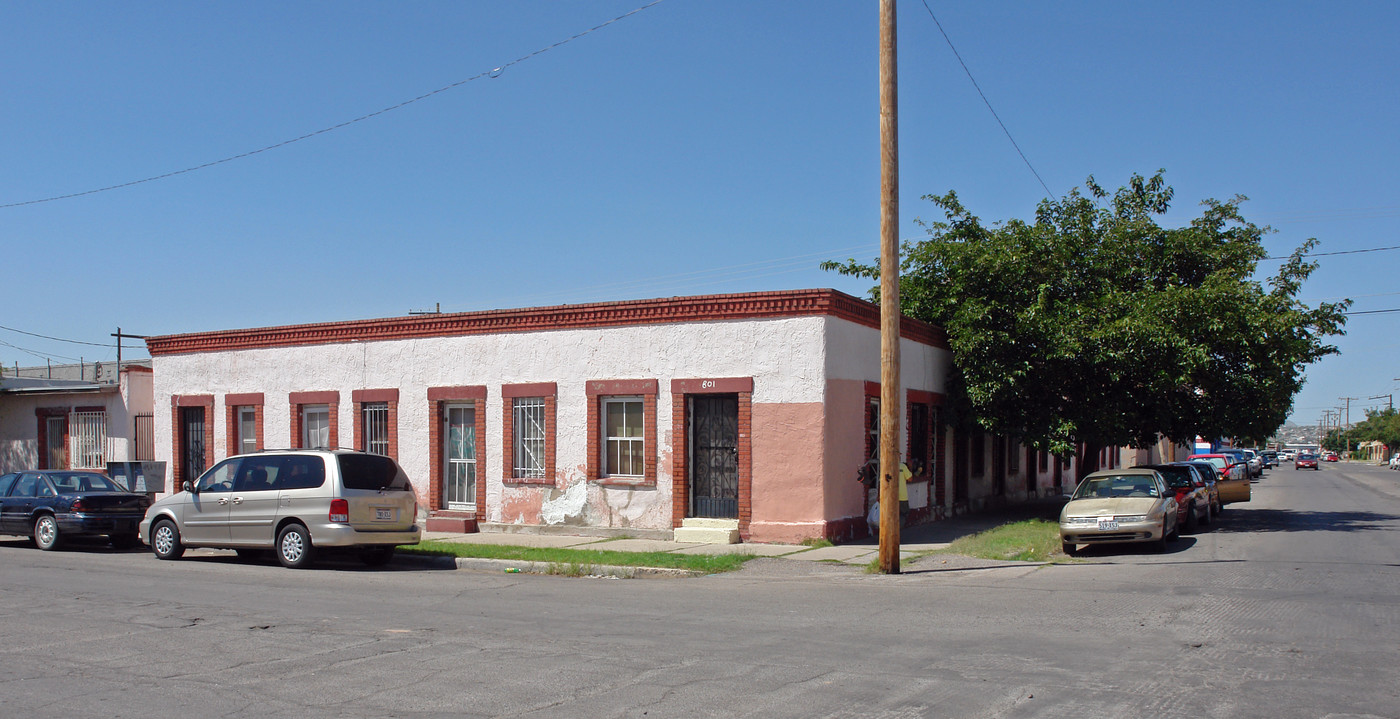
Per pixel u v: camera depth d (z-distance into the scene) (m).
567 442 19.09
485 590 12.46
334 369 21.83
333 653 8.39
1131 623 9.46
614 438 18.97
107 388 25.59
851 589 12.37
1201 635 8.80
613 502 18.58
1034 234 21.89
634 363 18.50
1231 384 21.08
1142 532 15.84
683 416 17.98
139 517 18.58
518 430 19.78
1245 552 15.96
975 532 19.64
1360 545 17.02
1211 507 23.62
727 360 17.66
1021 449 30.12
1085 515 16.19
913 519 20.52
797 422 17.03
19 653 8.45
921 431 21.62
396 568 15.45
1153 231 22.89
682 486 17.94
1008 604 10.82
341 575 14.18
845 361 17.80
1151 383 20.61
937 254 22.72
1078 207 23.80
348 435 21.56
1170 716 6.20
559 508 19.08
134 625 9.77
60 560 16.28
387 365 21.22
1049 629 9.22
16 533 18.72
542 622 9.90
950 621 9.76
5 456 27.70
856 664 7.78
